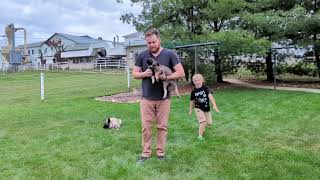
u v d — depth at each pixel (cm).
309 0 1898
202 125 762
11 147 734
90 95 1734
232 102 1273
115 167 577
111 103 1383
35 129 924
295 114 995
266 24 1703
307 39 1845
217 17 1767
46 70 5200
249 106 1161
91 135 823
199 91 771
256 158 603
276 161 584
